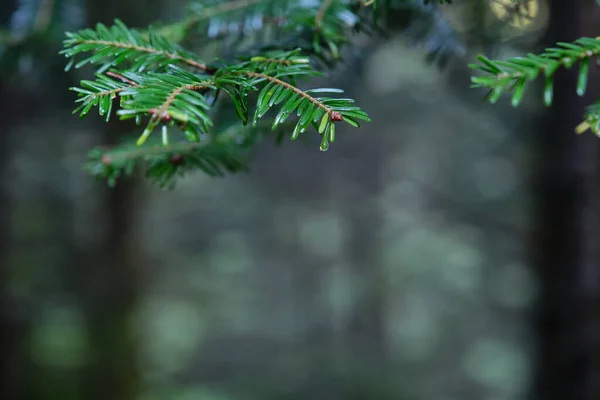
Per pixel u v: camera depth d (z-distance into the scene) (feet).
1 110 22.79
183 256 62.28
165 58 2.76
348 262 66.74
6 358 25.12
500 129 22.00
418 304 62.95
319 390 47.91
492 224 43.37
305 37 3.57
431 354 58.03
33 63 5.91
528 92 11.39
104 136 21.04
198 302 63.52
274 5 3.94
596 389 11.71
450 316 59.77
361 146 53.42
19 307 26.73
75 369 29.45
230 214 61.82
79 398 28.07
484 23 6.26
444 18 4.84
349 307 64.85
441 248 60.70
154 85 2.10
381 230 63.72
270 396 47.24
